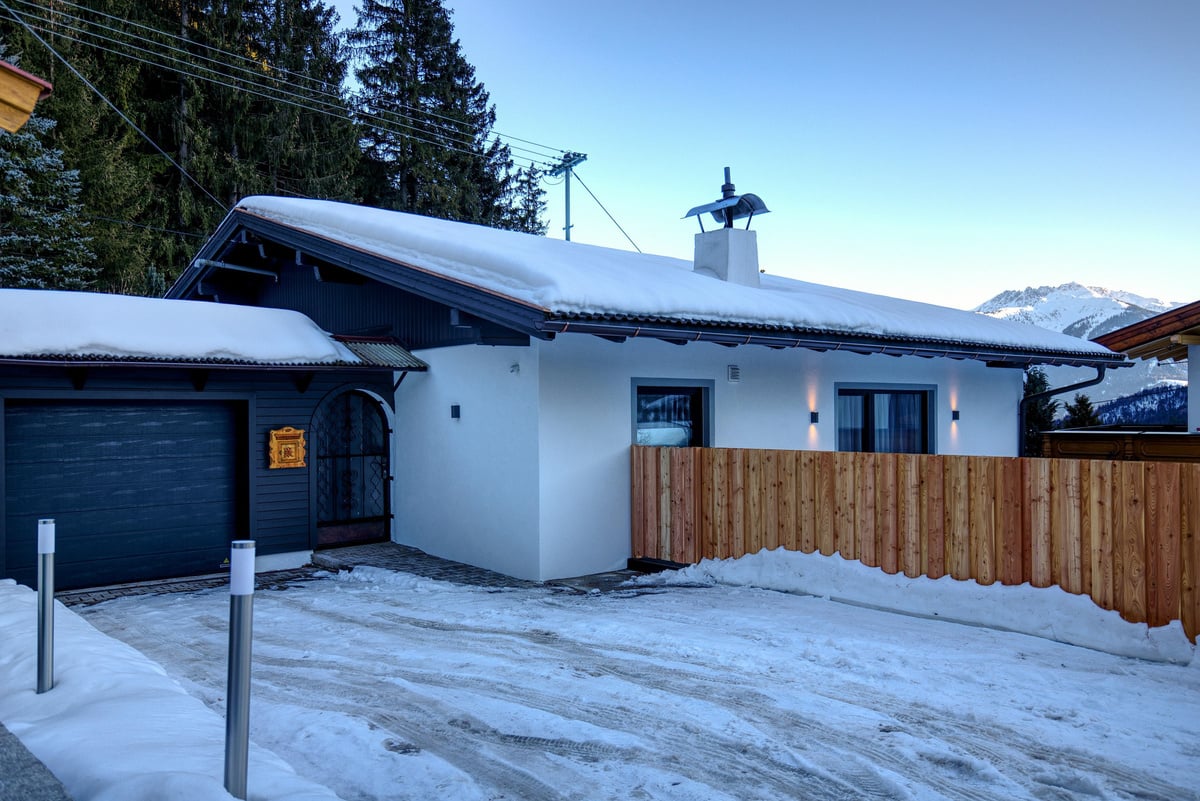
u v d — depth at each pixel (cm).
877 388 1264
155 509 949
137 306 960
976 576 688
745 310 960
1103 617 606
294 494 1034
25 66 2233
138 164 2561
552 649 605
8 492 855
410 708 466
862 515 765
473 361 991
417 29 3712
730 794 358
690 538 917
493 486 958
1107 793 364
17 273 2130
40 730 316
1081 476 625
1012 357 1281
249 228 1290
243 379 993
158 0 2720
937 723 450
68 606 812
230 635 259
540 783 365
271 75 2911
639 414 1010
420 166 3412
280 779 280
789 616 707
